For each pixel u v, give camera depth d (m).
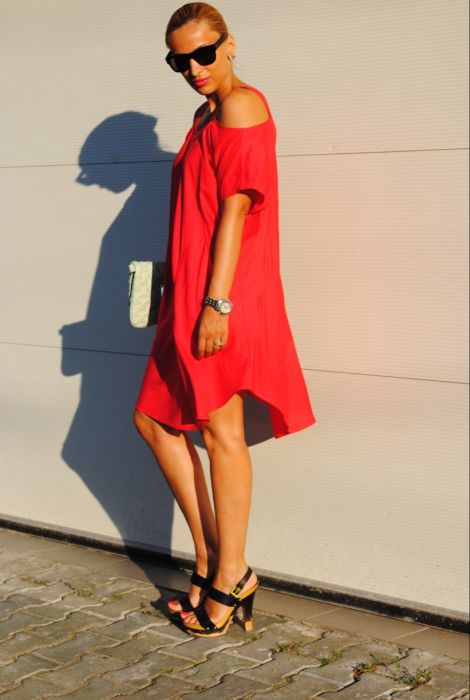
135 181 3.60
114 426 3.73
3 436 3.98
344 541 3.20
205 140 2.81
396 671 2.70
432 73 2.93
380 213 3.04
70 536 3.85
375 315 3.08
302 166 3.16
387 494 3.11
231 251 2.77
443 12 2.90
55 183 3.80
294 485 3.29
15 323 3.94
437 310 2.97
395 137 3.00
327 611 3.18
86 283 3.76
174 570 3.55
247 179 2.73
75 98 3.72
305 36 3.13
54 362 3.86
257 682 2.62
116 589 3.32
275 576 3.35
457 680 2.65
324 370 3.18
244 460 2.95
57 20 3.74
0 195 3.94
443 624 3.03
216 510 2.96
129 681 2.62
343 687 2.60
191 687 2.59
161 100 3.52
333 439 3.20
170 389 2.99
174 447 3.09
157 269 3.10
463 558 2.99
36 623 3.00
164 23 3.49
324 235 3.14
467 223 2.91
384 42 3.00
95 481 3.79
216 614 2.93
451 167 2.92
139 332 3.64
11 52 3.85
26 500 3.97
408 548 3.08
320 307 3.17
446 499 3.01
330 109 3.10
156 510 3.63
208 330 2.78
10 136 3.89
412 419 3.05
